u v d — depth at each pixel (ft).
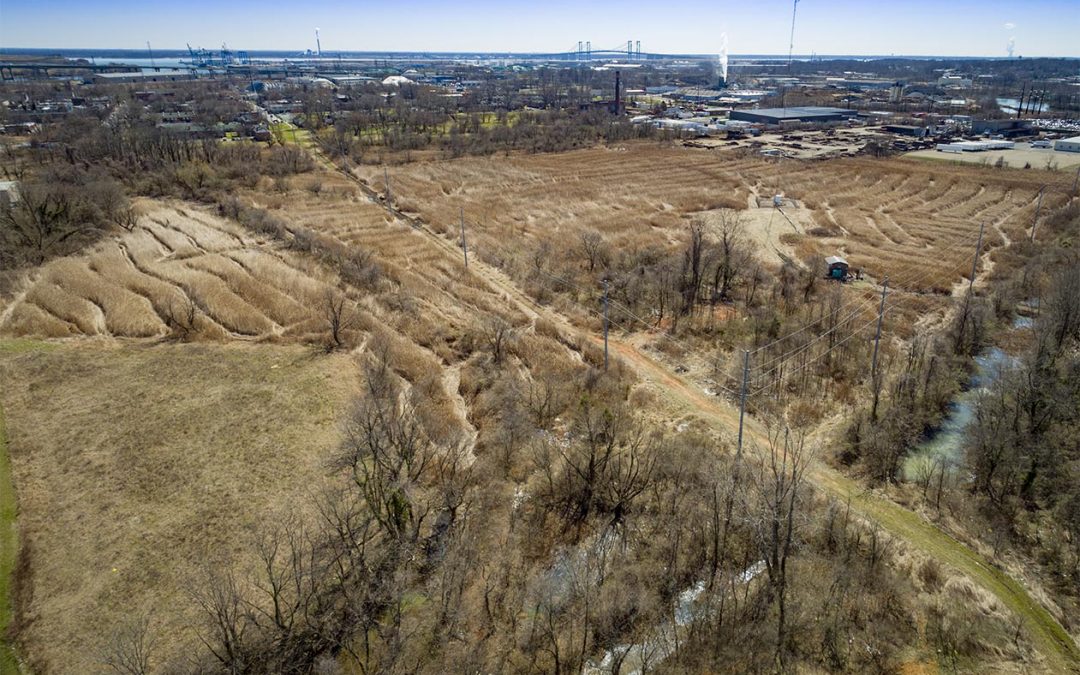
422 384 168.86
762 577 115.34
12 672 94.79
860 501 133.80
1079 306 182.70
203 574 110.11
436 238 298.97
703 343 201.87
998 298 225.15
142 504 125.70
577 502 132.16
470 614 107.65
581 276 251.80
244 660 93.86
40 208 247.91
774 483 121.60
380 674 94.89
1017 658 100.48
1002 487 134.21
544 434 151.33
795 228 328.08
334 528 114.93
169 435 145.79
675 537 122.11
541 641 103.81
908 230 323.16
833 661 101.19
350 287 228.02
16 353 178.19
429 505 125.08
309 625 101.09
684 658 101.65
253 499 127.03
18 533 118.52
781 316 214.07
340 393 163.94
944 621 106.42
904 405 163.84
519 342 193.06
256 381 168.96
